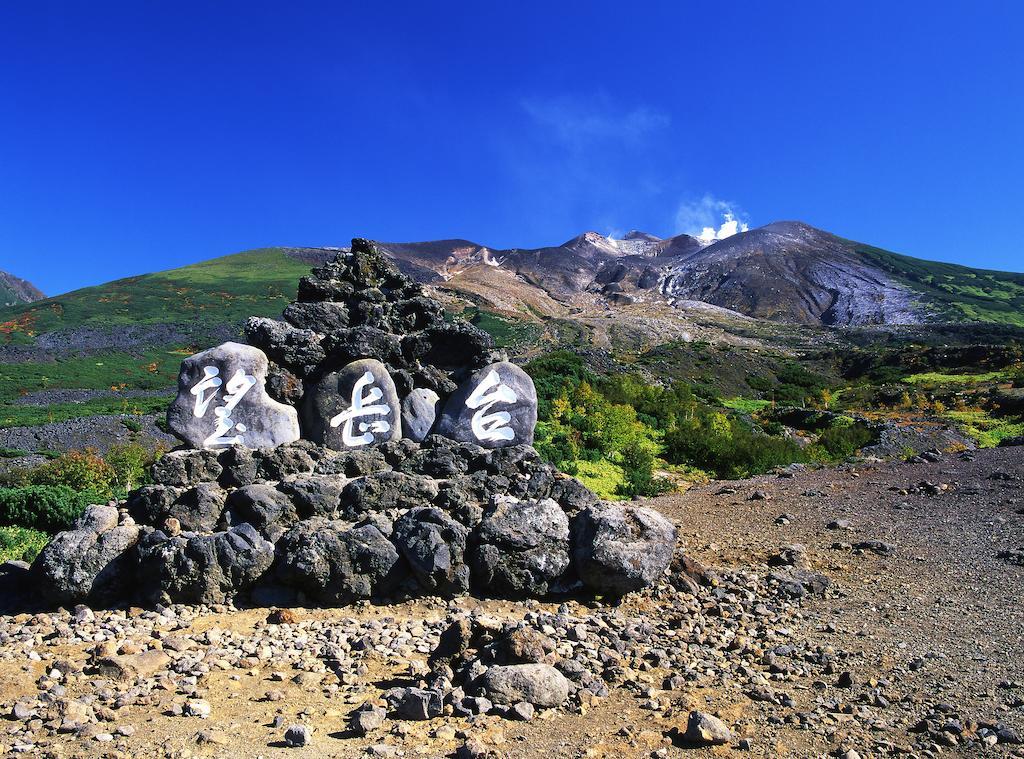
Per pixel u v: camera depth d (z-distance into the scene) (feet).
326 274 34.35
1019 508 41.45
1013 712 18.12
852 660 21.59
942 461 63.67
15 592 26.94
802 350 320.29
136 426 122.72
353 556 25.17
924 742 16.58
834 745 16.26
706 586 28.84
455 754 15.44
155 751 15.25
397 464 29.60
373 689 18.90
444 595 25.58
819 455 82.74
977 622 24.76
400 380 31.60
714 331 370.94
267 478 28.12
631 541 26.63
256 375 30.27
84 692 18.21
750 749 16.02
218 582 24.76
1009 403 134.51
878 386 195.72
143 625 23.11
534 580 25.88
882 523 40.34
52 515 47.26
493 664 19.54
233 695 18.33
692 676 20.04
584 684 19.17
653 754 15.70
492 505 26.86
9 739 15.66
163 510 26.50
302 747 15.60
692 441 79.30
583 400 96.02
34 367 218.38
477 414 30.94
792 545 34.65
